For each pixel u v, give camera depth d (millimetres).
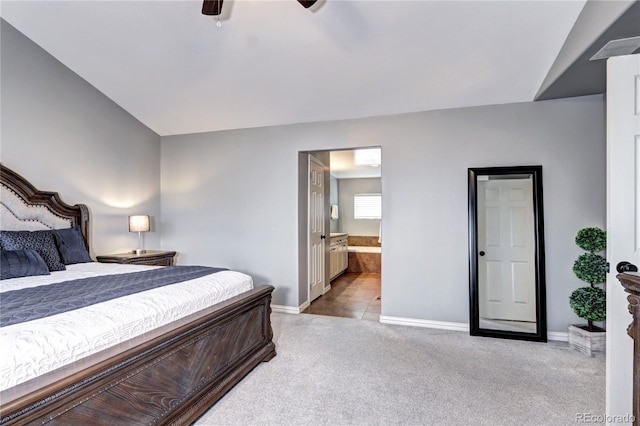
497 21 2447
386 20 2545
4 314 1444
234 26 2777
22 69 3100
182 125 4387
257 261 4289
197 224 4527
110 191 3947
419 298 3617
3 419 997
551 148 3242
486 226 3430
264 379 2395
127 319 1567
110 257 3613
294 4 2508
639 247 1711
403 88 3309
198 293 2076
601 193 3115
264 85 3482
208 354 2002
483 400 2125
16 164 3055
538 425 1871
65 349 1282
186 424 1781
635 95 1729
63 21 2938
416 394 2201
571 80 2758
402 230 3672
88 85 3693
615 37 2059
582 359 2752
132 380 1481
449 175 3529
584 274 2871
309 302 4543
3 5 2836
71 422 1214
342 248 6852
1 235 2744
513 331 3277
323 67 3141
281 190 4188
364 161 6230
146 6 2680
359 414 1979
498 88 3164
